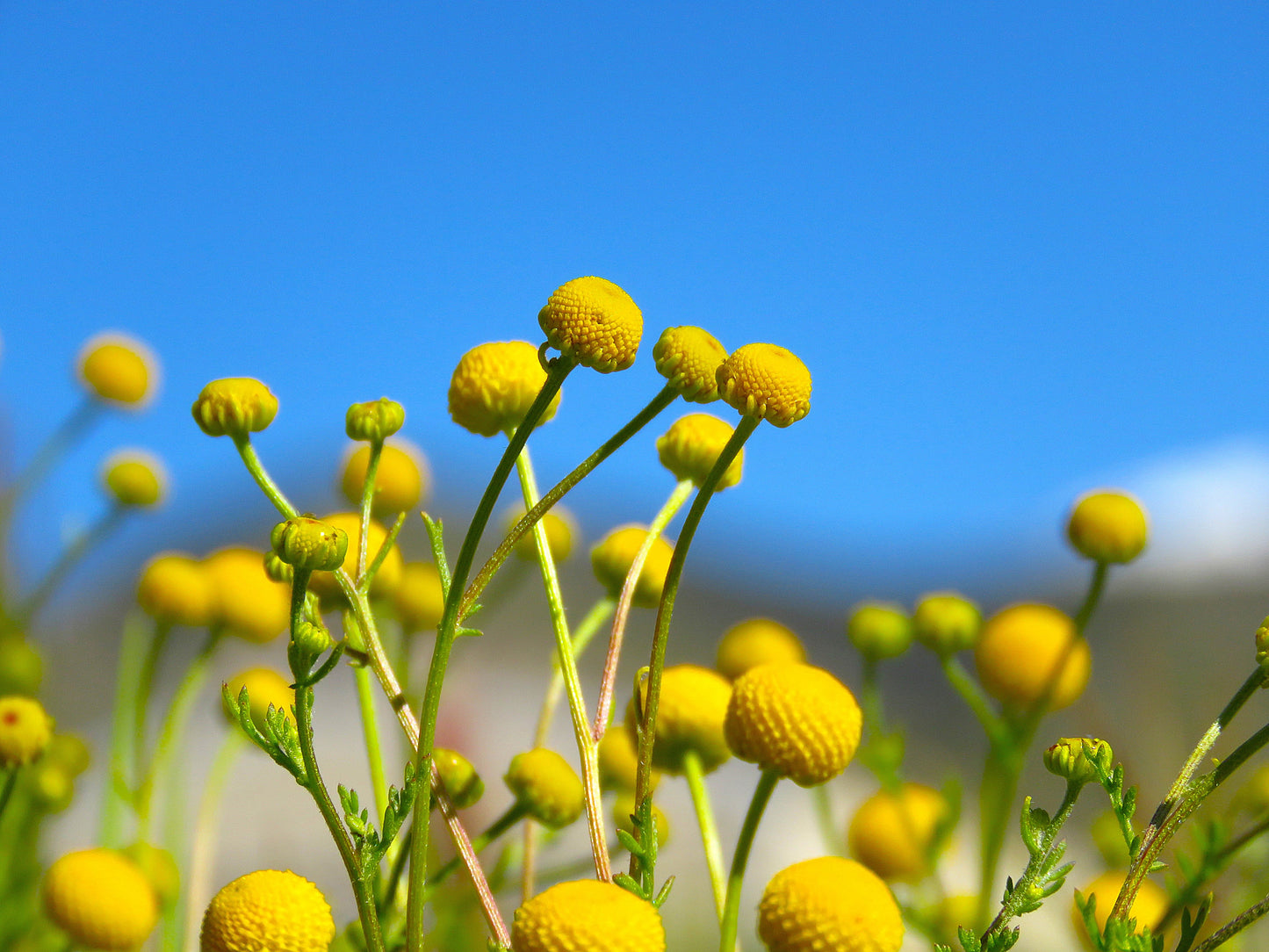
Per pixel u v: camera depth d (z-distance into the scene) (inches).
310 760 5.6
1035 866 5.9
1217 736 5.7
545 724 7.6
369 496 6.4
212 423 6.4
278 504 6.5
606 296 5.9
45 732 8.2
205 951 5.6
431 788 6.0
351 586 6.2
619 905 5.3
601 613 7.8
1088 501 8.9
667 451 7.1
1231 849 6.5
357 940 6.7
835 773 5.8
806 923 5.4
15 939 8.7
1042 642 9.1
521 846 9.0
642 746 6.0
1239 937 8.2
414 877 5.6
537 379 6.8
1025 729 8.7
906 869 9.2
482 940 8.9
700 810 6.8
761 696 5.9
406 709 6.1
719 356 6.1
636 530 7.9
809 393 6.0
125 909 7.8
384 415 6.4
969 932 5.8
